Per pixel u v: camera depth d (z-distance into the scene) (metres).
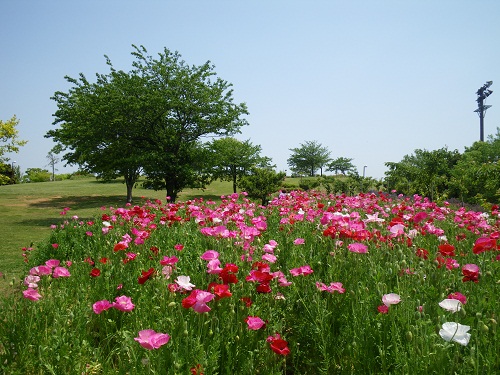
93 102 19.64
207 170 21.28
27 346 2.74
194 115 20.28
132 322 3.10
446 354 2.17
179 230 6.34
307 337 3.20
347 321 2.99
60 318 3.02
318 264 4.09
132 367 2.42
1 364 2.75
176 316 2.85
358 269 3.56
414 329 2.42
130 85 19.53
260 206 9.78
